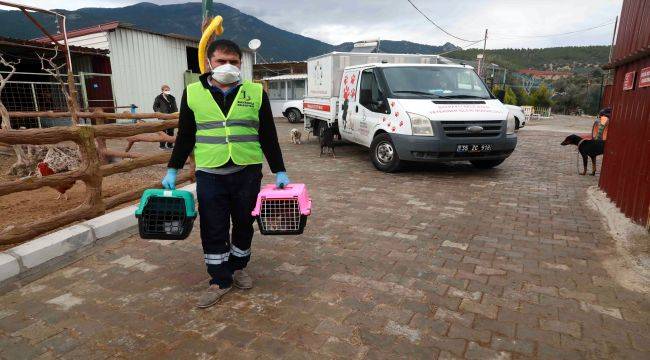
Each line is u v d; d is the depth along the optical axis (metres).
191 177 6.26
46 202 5.77
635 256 3.83
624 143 5.19
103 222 4.27
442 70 8.44
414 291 3.24
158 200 2.87
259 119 3.02
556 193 6.39
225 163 2.86
